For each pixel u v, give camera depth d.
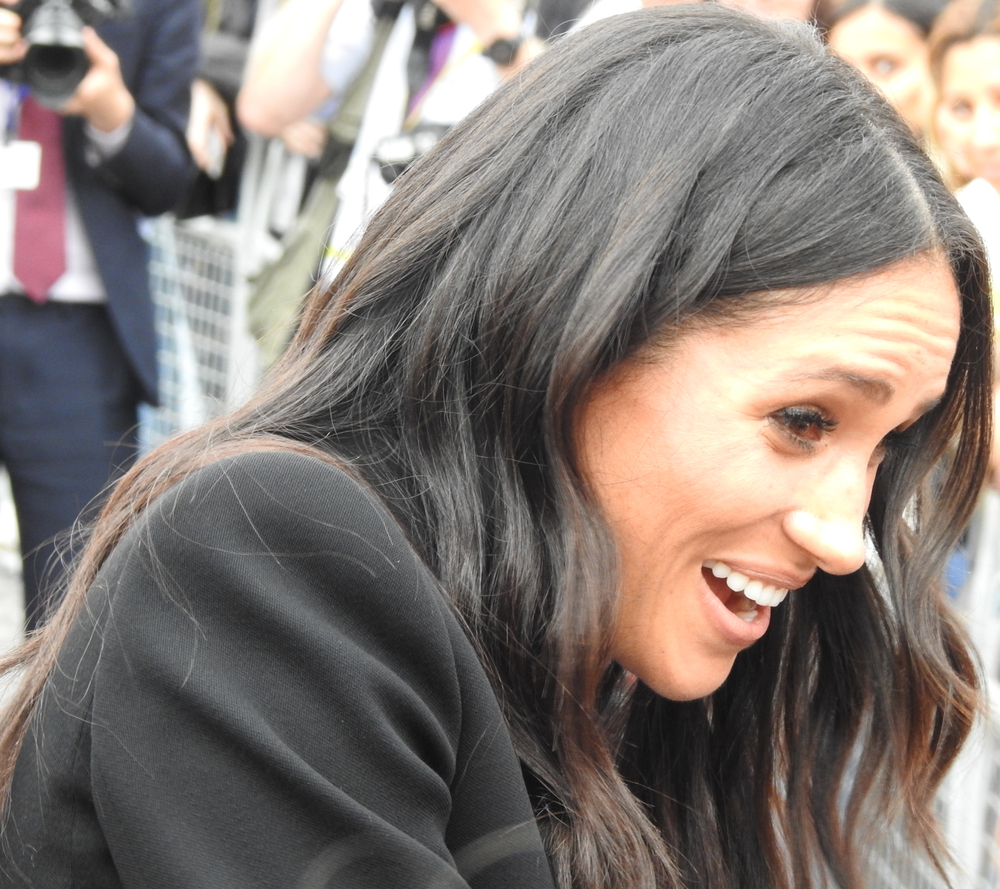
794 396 1.45
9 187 4.32
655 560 1.55
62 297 4.43
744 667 2.12
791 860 2.14
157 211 4.57
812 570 1.59
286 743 1.30
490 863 1.44
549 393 1.47
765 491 1.49
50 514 4.51
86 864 1.36
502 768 1.46
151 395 4.63
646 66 1.54
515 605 1.53
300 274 4.50
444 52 4.02
